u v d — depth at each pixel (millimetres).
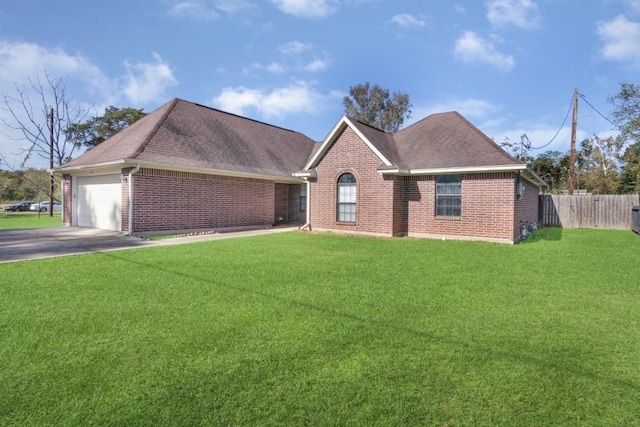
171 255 9602
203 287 6434
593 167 38281
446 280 7098
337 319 4863
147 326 4562
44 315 4930
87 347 3947
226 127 19969
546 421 2768
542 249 11391
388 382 3277
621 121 25328
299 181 20312
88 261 8742
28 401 2934
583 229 19500
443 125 16719
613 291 6363
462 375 3412
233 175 16859
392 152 15797
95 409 2842
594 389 3203
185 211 15375
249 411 2844
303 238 13773
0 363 3574
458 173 13984
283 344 4055
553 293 6219
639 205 17562
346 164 15688
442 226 14398
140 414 2789
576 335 4391
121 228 14234
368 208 15117
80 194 17531
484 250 11109
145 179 14023
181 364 3578
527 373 3463
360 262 8914
